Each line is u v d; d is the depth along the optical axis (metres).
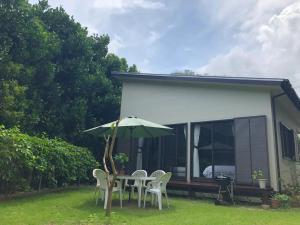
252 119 9.72
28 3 12.30
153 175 8.88
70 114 12.94
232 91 10.43
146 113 12.47
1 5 11.10
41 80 12.39
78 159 10.80
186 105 11.45
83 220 5.97
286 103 11.07
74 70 13.58
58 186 10.69
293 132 13.03
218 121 10.58
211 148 10.61
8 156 7.57
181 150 11.33
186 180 10.88
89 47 14.22
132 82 13.18
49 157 9.16
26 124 11.43
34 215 6.24
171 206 8.15
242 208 8.21
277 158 9.40
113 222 5.88
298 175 11.45
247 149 9.62
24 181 8.55
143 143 12.34
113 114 14.48
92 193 9.64
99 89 14.07
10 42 11.14
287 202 8.32
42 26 12.32
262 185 8.93
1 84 10.62
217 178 9.40
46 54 12.29
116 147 13.23
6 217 5.96
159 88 12.32
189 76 11.08
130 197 8.91
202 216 6.68
